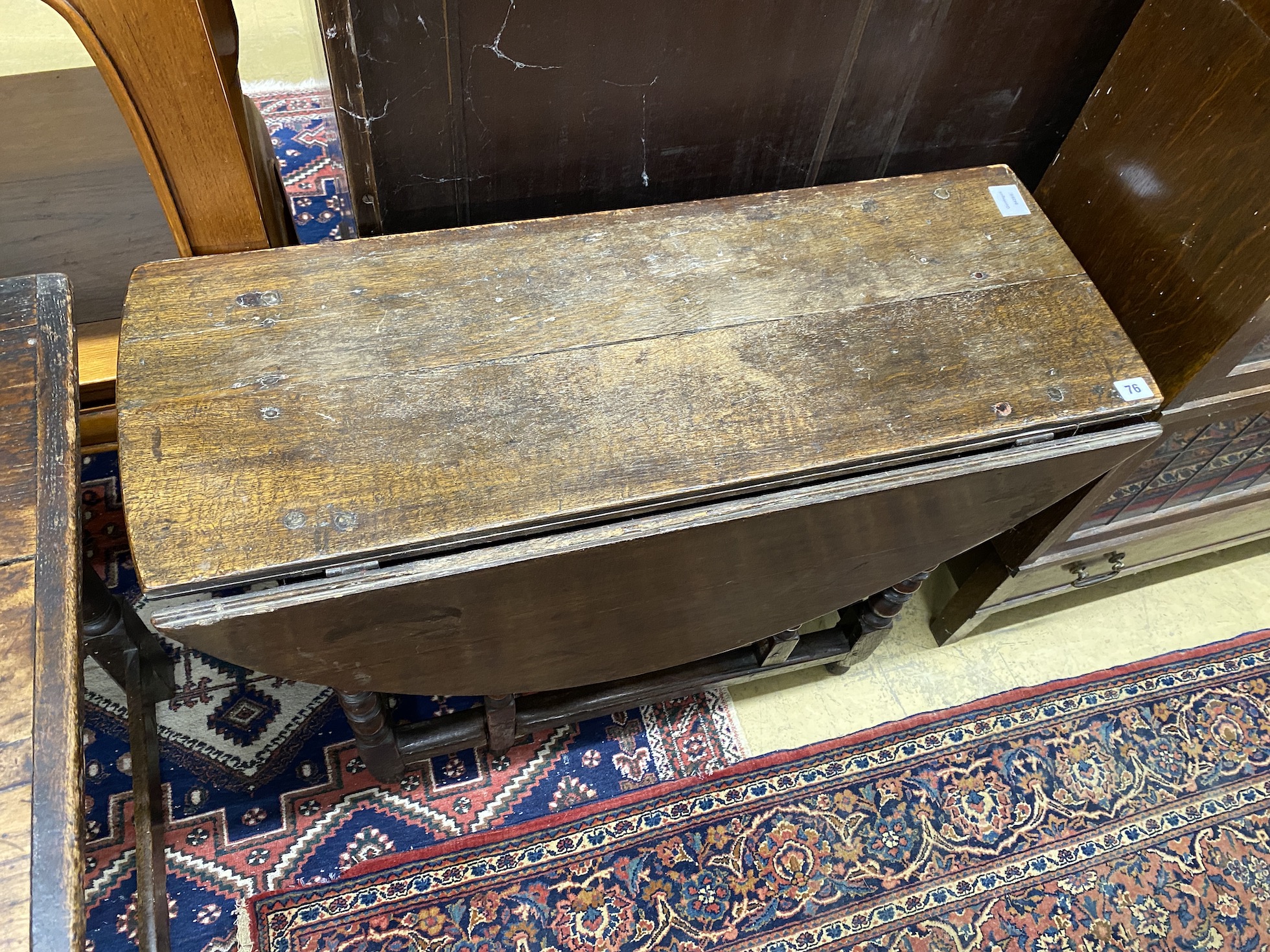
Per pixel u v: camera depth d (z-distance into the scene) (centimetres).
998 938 142
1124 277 119
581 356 100
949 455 102
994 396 103
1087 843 151
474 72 103
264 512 87
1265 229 97
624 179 126
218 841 136
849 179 141
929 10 115
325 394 94
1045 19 122
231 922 130
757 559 104
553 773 148
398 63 98
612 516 93
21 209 165
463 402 95
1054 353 107
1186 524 159
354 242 106
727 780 150
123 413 90
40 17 204
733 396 99
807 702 160
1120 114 111
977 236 116
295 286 101
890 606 139
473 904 135
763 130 126
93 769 139
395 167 112
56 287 94
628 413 97
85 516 157
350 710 117
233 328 97
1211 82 99
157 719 144
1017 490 110
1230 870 151
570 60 105
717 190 134
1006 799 153
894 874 145
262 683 149
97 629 123
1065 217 126
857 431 99
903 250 113
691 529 94
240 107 108
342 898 133
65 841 71
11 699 75
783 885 142
